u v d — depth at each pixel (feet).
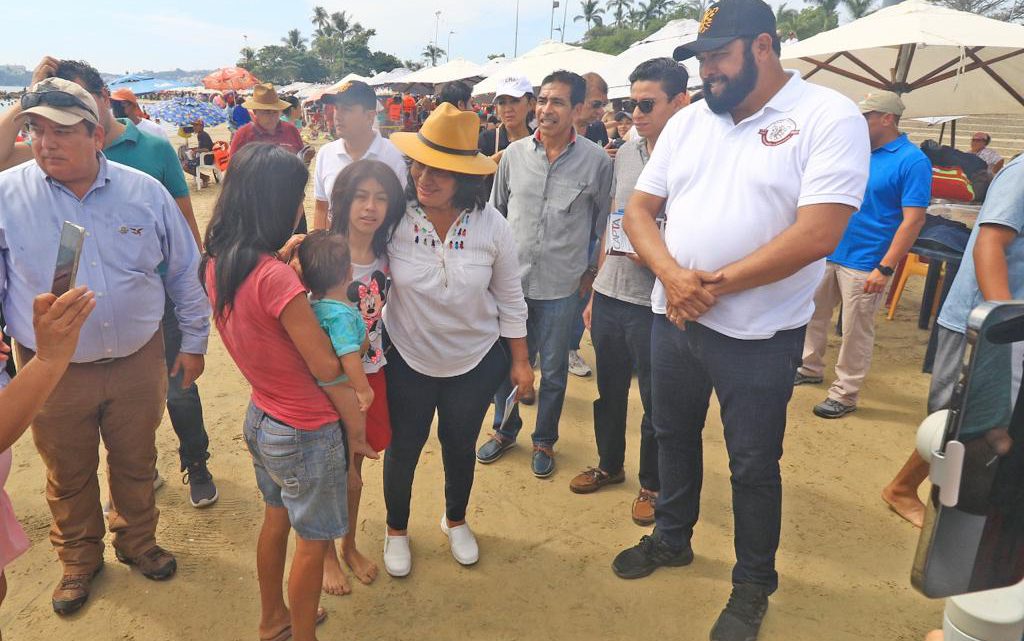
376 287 7.45
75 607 8.09
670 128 7.56
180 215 8.18
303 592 6.87
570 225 10.36
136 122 10.12
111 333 7.52
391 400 8.16
